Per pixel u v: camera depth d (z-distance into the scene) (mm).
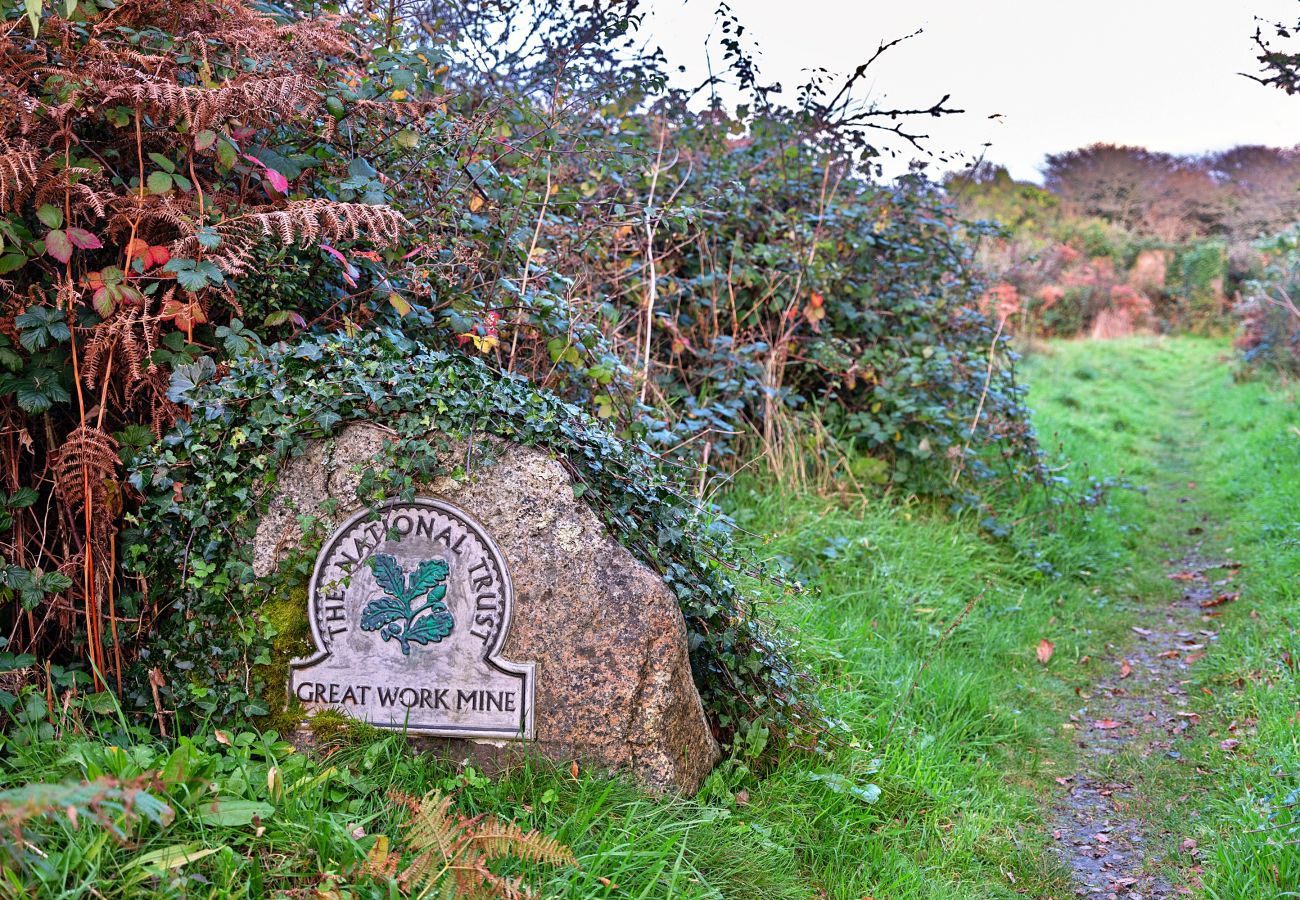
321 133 3629
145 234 3213
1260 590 6082
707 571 3619
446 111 4328
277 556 3209
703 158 6555
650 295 5379
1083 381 14523
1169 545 7633
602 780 3139
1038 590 6207
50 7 3076
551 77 5109
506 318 4367
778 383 6344
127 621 3205
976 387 6984
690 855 2953
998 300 12539
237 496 3166
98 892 2230
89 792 2000
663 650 3201
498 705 3203
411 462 3189
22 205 3090
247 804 2584
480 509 3227
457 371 3381
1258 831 3203
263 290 3371
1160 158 32781
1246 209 26844
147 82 2971
